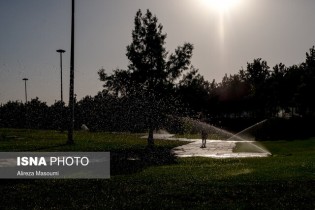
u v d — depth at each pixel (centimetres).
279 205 902
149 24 3059
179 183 1169
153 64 3044
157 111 3053
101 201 975
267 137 3959
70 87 2906
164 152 2527
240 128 5194
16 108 6138
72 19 2897
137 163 1844
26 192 1108
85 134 4469
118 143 3158
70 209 902
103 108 5062
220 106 5800
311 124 3900
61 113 5797
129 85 3044
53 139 3434
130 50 3038
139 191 1078
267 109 5459
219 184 1130
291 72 5059
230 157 2141
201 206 895
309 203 923
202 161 1920
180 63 3048
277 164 1566
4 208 926
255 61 5453
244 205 900
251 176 1248
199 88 3152
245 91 5709
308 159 1694
